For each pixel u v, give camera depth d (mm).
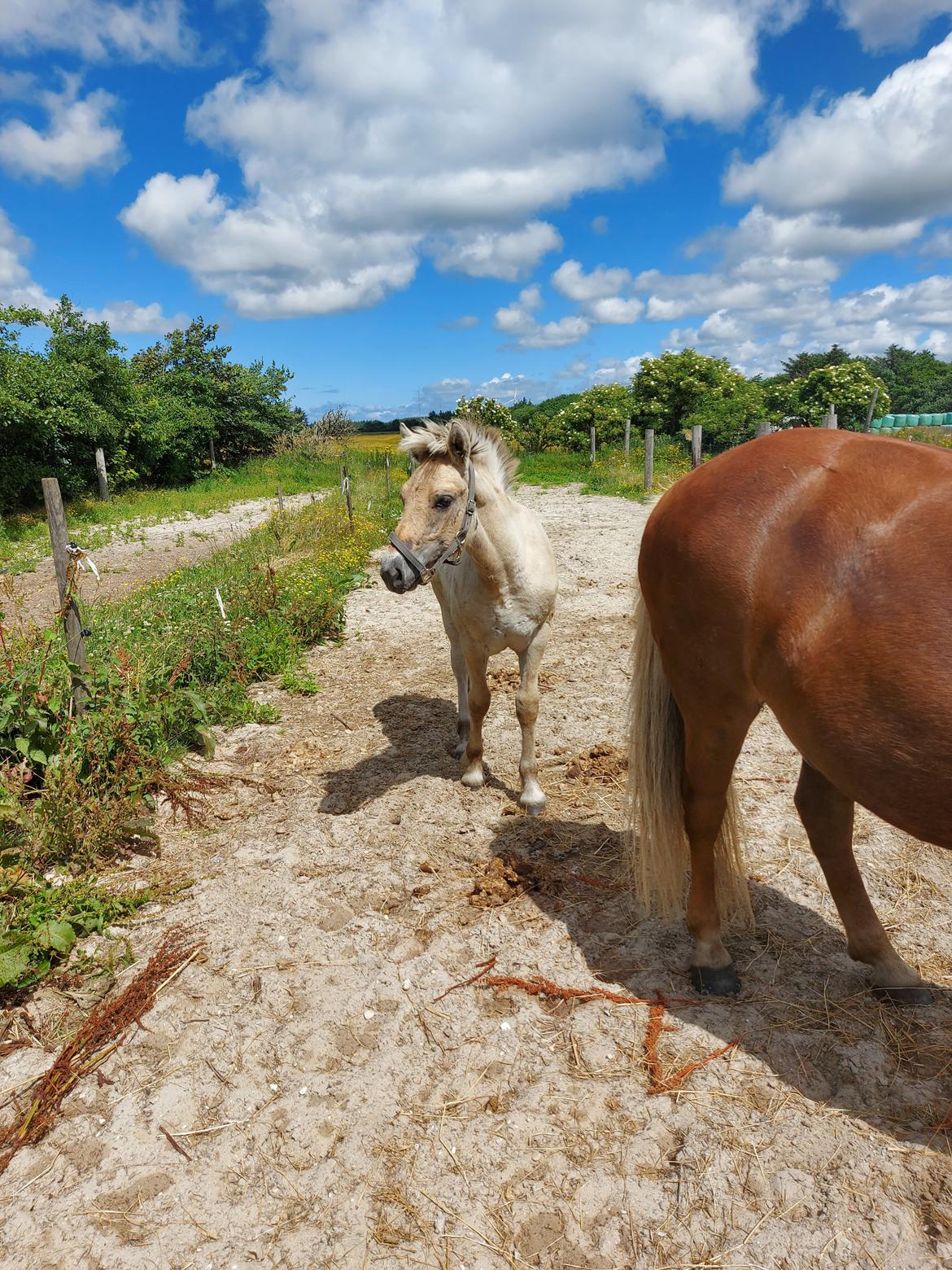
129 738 3965
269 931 2953
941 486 1854
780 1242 1741
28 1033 2514
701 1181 1881
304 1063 2332
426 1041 2391
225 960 2803
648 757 2594
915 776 1764
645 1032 2363
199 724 4691
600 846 3451
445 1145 2033
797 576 1963
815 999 2455
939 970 2527
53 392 18359
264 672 6047
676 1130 2041
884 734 1783
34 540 14812
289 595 7207
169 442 25984
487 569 3398
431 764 4406
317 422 34188
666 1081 2176
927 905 2854
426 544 3191
